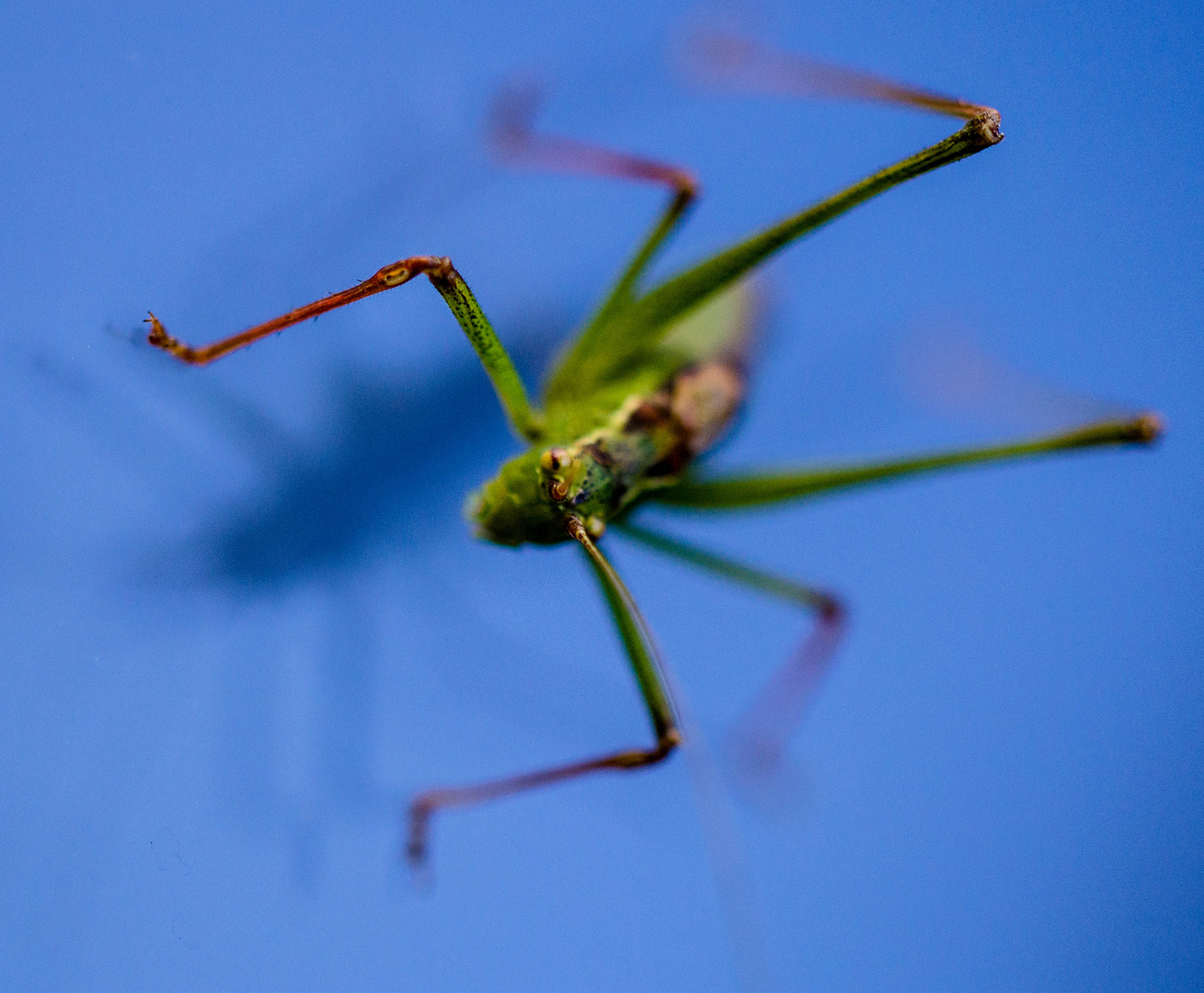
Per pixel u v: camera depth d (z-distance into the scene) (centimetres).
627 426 19
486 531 19
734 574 20
